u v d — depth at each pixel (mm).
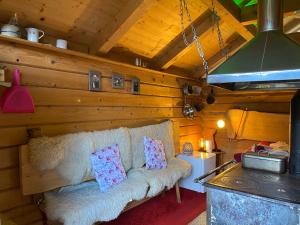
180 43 3359
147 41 3119
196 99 4715
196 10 2877
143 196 2473
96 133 2590
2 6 1896
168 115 3926
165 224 2633
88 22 2398
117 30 2414
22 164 1904
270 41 1904
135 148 3012
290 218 1375
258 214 1476
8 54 1948
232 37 3812
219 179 1739
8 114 1962
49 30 2293
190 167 3367
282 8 2043
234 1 2873
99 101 2748
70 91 2438
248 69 1746
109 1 2256
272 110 4059
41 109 2191
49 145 2016
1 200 1933
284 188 1558
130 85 3180
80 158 2334
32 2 1973
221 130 4656
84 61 2580
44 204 2031
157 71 3508
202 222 2697
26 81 2074
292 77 1599
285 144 3443
